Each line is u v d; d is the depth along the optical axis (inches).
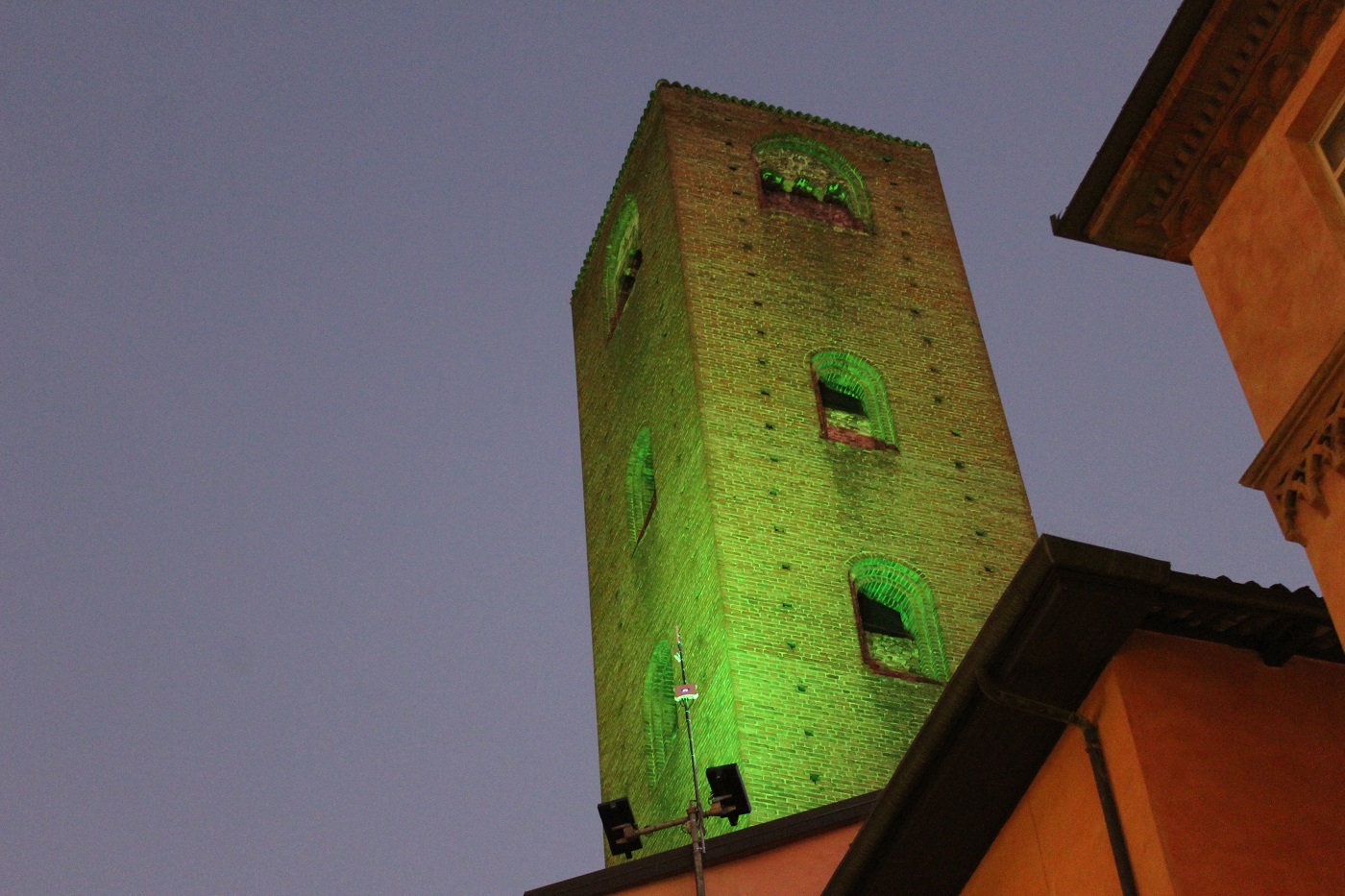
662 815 1531.7
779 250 1812.3
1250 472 620.1
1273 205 639.1
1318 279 613.3
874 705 1455.5
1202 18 645.3
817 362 1732.3
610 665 1729.8
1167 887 574.6
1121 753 609.3
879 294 1813.5
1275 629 630.5
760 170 1915.6
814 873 992.9
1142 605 612.7
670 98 1932.8
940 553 1593.3
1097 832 617.9
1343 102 624.1
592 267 2081.7
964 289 1860.2
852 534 1577.3
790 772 1395.2
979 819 681.0
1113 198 694.5
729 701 1440.7
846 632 1503.4
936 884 707.4
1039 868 653.3
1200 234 681.6
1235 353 645.3
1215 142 666.2
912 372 1752.0
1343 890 576.4
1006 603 616.1
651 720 1614.2
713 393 1647.4
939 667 1515.7
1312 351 610.2
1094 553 603.8
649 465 1801.2
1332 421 589.6
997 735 649.6
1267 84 644.1
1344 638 583.2
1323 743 615.5
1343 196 617.9
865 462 1642.5
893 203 1930.4
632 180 1990.7
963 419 1724.9
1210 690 620.4
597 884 990.4
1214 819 587.8
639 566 1708.9
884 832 688.4
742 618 1485.0
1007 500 1660.9
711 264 1768.0
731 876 992.9
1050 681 629.6
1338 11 616.1
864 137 1990.7
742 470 1593.3
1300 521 606.2
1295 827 590.2
